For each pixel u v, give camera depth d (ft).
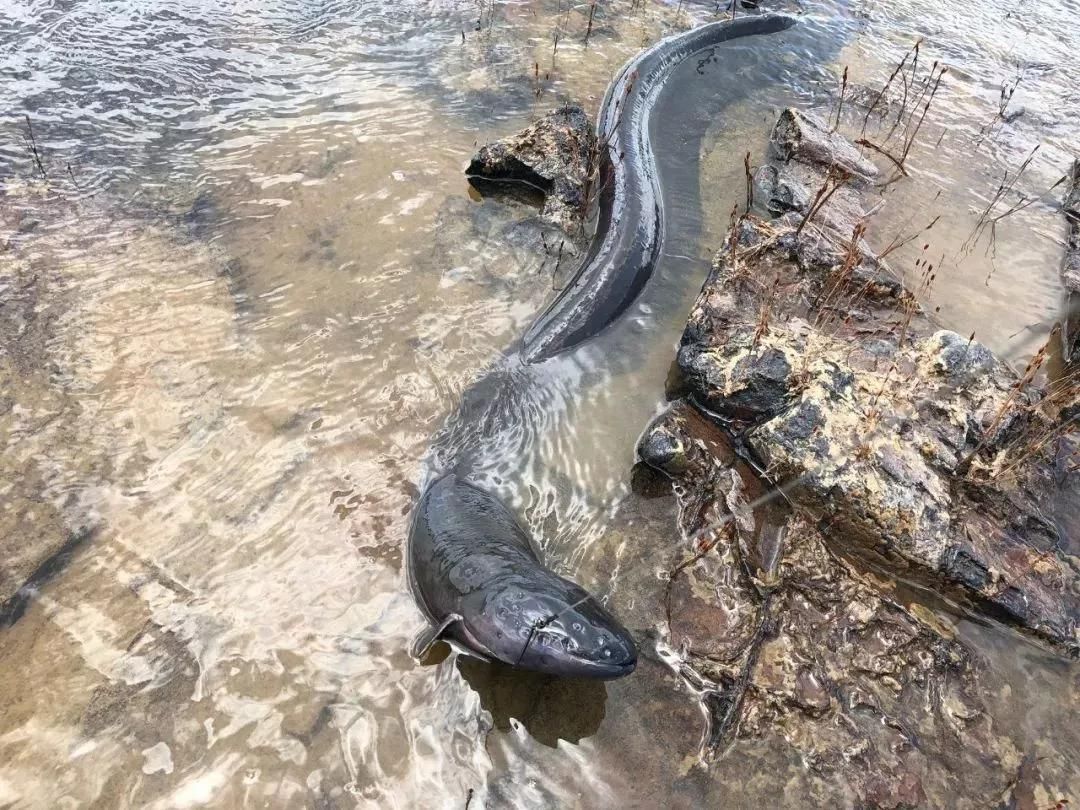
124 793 2.03
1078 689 2.36
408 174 3.97
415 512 2.64
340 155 4.04
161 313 3.19
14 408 2.81
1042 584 2.49
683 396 3.06
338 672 2.26
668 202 3.97
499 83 4.71
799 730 2.20
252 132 4.15
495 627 2.18
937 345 2.91
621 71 4.85
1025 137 4.76
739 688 2.26
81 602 2.37
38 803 2.01
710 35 5.34
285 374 3.01
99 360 2.99
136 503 2.60
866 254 3.50
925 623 2.41
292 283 3.36
